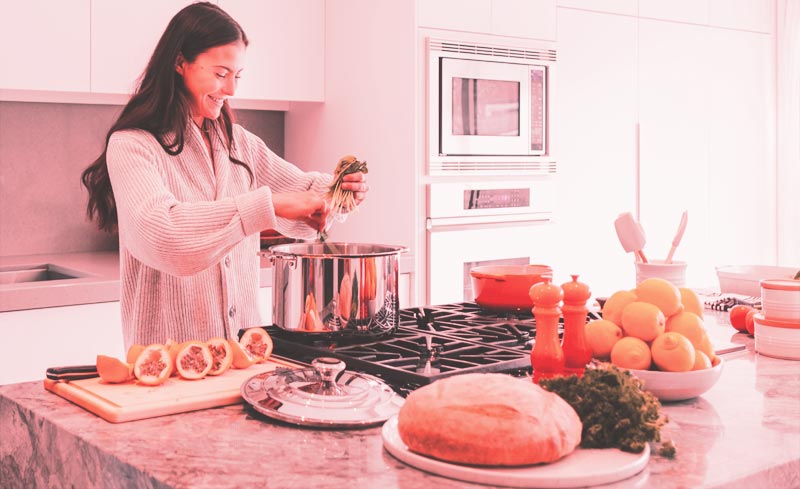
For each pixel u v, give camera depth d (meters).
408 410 1.01
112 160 1.74
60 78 2.69
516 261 3.41
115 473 1.03
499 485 0.92
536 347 1.25
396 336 1.62
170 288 1.87
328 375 1.26
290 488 0.92
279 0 3.16
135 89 1.89
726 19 4.23
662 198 4.00
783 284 1.61
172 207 1.60
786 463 1.00
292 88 3.24
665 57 3.95
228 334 1.95
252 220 1.58
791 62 4.46
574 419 0.99
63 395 1.32
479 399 0.98
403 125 3.04
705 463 1.00
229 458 1.02
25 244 3.16
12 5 2.59
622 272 3.86
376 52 3.13
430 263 3.11
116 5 2.79
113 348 2.59
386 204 3.16
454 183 3.17
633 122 3.85
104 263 2.99
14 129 3.10
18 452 1.30
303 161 3.57
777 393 1.34
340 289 1.53
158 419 1.19
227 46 1.80
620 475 0.93
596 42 3.66
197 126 1.92
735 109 4.31
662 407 1.25
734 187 4.34
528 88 3.41
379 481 0.94
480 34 3.22
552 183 3.53
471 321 1.80
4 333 2.37
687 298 1.45
